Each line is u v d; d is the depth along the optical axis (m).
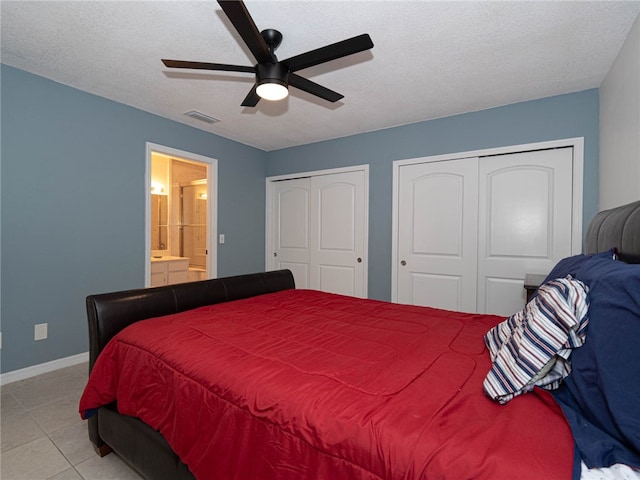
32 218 2.42
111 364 1.47
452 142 3.19
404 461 0.70
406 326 1.63
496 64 2.24
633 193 1.81
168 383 1.22
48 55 2.16
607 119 2.33
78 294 2.67
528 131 2.84
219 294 2.17
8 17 1.76
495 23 1.81
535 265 2.89
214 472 0.99
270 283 2.61
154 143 3.18
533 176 2.88
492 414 0.81
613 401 0.68
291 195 4.39
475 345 1.33
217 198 3.86
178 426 1.13
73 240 2.64
